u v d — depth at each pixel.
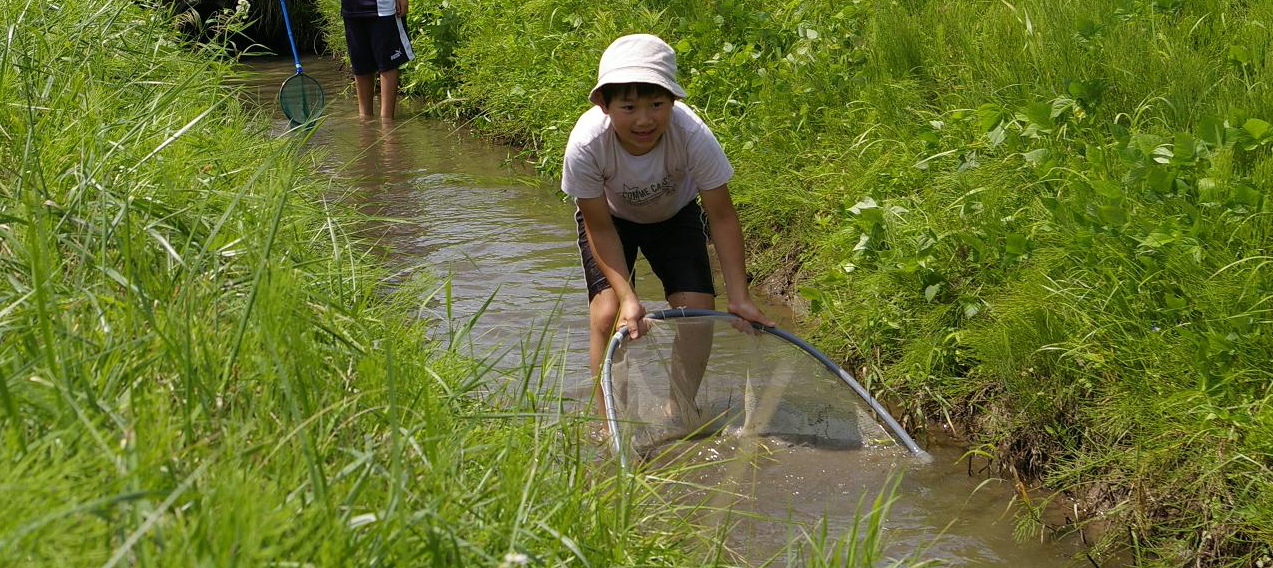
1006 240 4.29
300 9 15.82
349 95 11.86
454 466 2.63
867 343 4.55
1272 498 3.04
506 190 7.51
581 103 7.88
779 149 6.17
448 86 10.61
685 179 4.25
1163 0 5.46
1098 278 3.92
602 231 4.09
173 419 2.41
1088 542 3.41
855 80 6.19
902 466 3.85
